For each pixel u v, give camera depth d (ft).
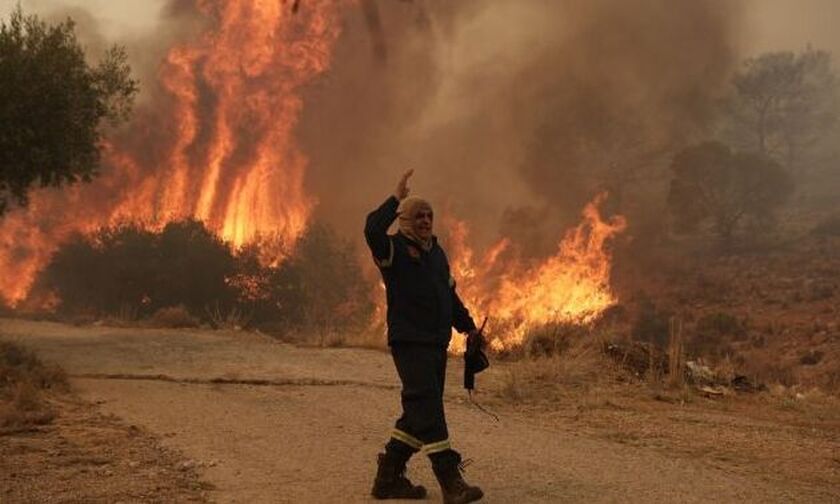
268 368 38.34
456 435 24.41
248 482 18.81
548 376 34.40
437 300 17.43
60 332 57.52
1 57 51.19
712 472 20.75
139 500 17.24
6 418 24.52
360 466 20.36
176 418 26.09
